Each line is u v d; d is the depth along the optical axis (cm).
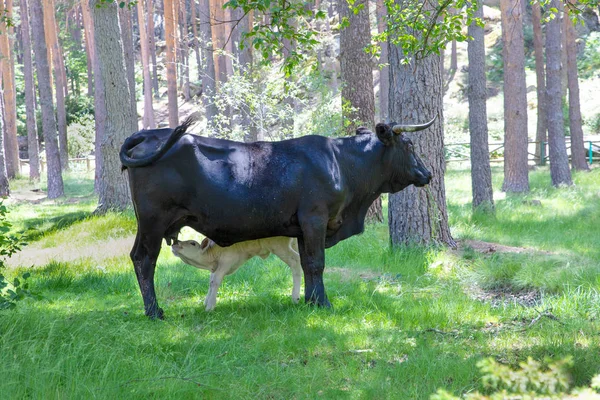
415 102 1148
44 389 485
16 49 5231
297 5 684
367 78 1609
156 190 742
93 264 1130
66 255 1248
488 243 1233
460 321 755
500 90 4491
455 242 1205
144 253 772
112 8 1838
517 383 341
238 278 991
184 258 788
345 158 820
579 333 677
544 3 848
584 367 529
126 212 1734
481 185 1741
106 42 1825
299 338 673
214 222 754
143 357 586
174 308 819
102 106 2964
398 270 1048
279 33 678
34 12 2761
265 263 1088
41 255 1291
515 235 1429
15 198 2733
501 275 963
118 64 1830
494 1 5366
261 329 719
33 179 3500
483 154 1742
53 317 679
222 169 750
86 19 4234
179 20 4525
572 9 820
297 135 1689
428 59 1144
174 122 3334
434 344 649
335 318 749
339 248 1207
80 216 1803
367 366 595
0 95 2739
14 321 631
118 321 706
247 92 1772
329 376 564
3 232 662
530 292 909
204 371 562
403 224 1162
